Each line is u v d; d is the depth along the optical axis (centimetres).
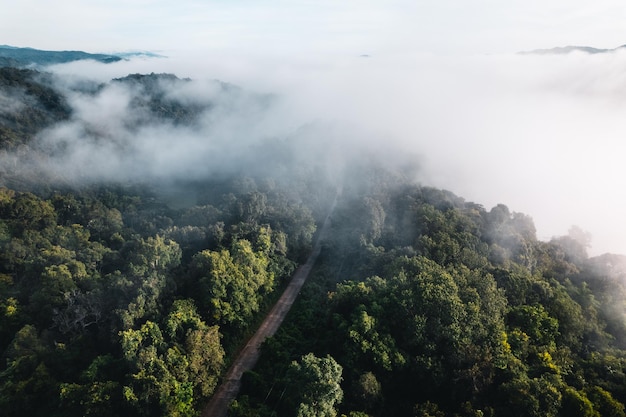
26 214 11238
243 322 8319
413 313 7062
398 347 6919
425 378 6562
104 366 6450
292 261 11100
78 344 7100
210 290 7988
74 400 5950
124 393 5797
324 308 8975
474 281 8162
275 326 9062
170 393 6072
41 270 8506
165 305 7856
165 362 6378
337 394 5850
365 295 7706
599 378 6806
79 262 8488
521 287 8719
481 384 6284
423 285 7275
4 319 7525
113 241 10750
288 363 7306
